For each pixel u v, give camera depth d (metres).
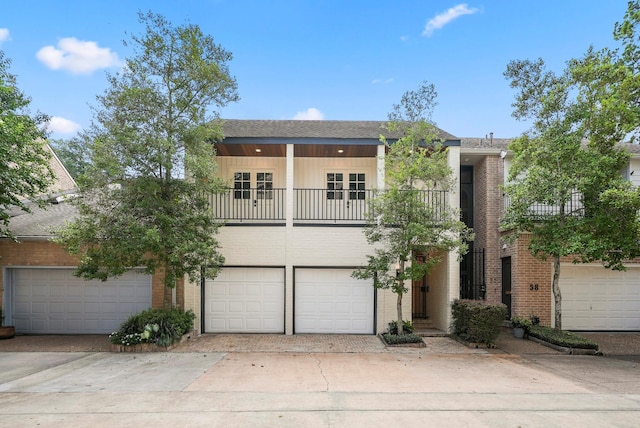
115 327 11.89
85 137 9.30
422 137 10.41
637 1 8.49
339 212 13.53
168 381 6.78
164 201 9.34
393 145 10.20
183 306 11.55
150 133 9.40
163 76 9.78
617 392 6.25
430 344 10.46
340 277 11.97
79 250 9.56
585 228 9.46
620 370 7.86
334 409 5.34
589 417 5.10
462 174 14.55
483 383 6.76
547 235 9.99
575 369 7.91
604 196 8.34
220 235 11.85
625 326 12.39
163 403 5.57
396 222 10.02
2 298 11.66
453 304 11.24
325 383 6.69
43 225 12.23
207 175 9.77
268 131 12.52
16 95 10.62
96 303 11.95
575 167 9.45
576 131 9.48
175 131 9.60
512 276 12.22
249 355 9.05
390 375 7.28
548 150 9.70
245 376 7.14
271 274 11.96
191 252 9.51
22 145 9.63
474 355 9.23
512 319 11.41
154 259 9.62
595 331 12.32
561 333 10.27
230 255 11.81
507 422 4.90
